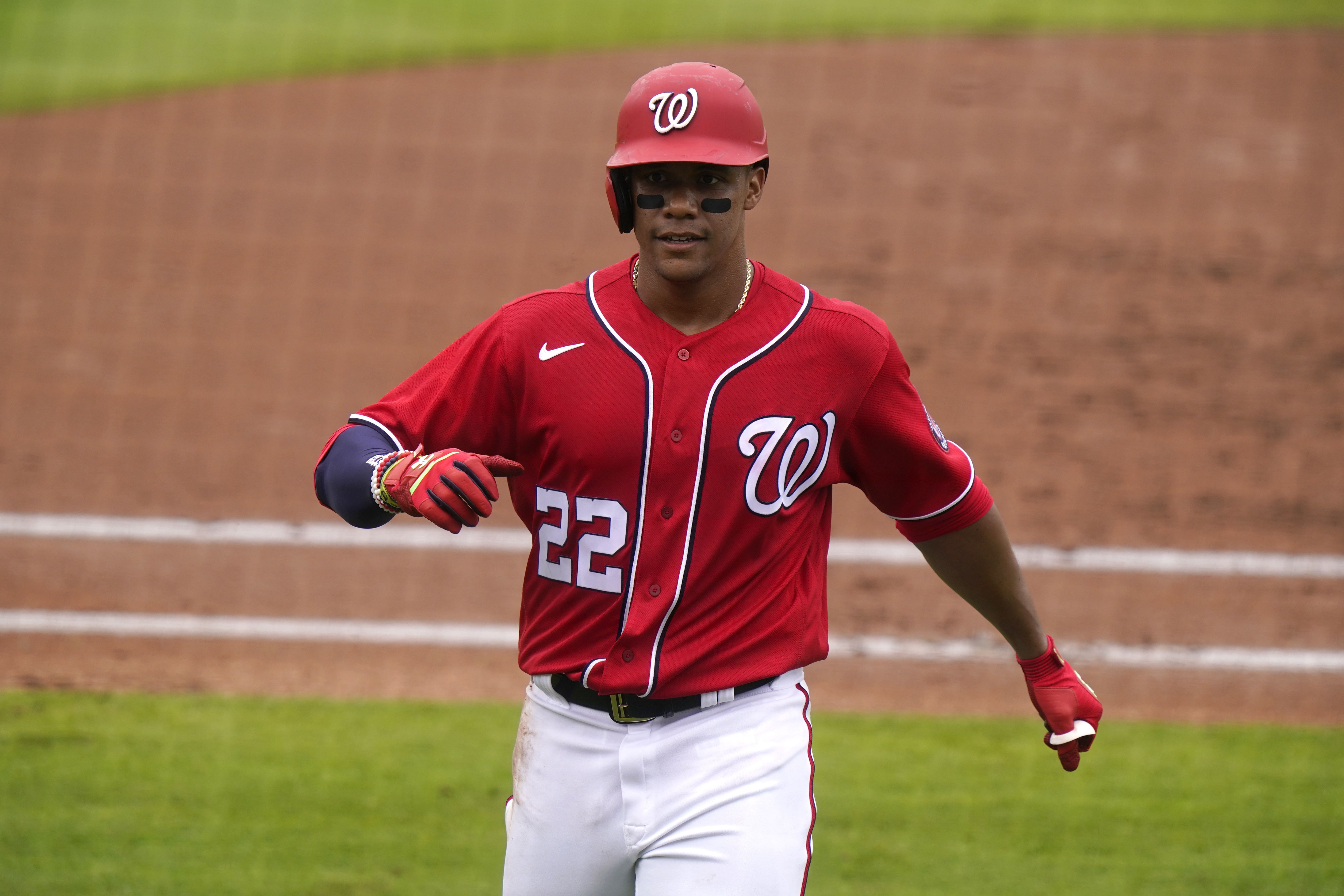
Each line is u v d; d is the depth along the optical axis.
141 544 27.92
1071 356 38.03
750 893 10.02
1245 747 20.47
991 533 11.16
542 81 57.00
